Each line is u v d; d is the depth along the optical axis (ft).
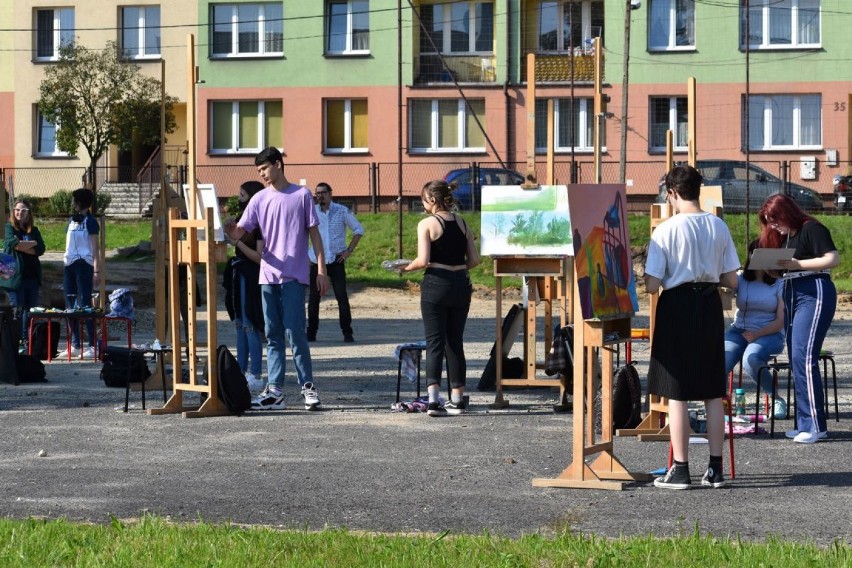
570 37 161.27
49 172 169.48
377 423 39.83
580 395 29.73
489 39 162.61
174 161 166.50
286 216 42.14
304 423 39.78
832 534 24.66
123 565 21.09
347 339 71.82
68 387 49.26
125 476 31.01
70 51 156.35
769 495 28.68
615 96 159.63
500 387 43.65
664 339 29.40
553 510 27.07
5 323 50.44
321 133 163.43
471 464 32.65
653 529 25.14
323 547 22.45
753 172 138.21
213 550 22.09
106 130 155.43
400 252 125.08
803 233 36.14
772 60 157.69
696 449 35.09
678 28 159.33
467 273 42.57
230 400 41.27
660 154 159.12
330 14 163.94
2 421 40.24
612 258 30.19
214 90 164.66
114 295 60.03
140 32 168.76
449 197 42.22
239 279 45.44
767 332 39.55
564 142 160.76
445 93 161.58
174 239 42.27
